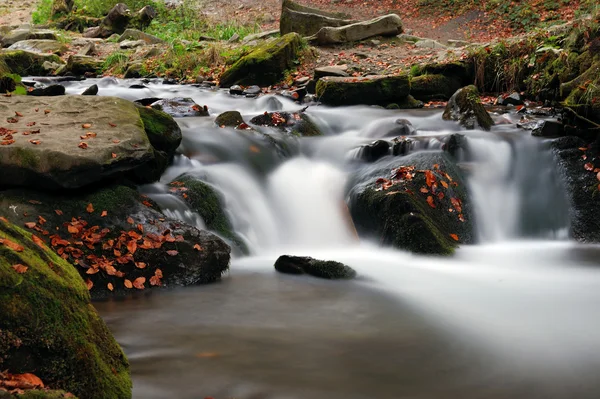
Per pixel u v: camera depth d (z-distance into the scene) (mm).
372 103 11234
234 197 6996
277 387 3381
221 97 12523
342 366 3686
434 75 12023
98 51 18641
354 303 4863
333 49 15781
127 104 6762
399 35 16688
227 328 4262
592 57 9164
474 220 7160
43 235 5074
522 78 11648
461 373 3641
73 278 3242
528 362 3816
